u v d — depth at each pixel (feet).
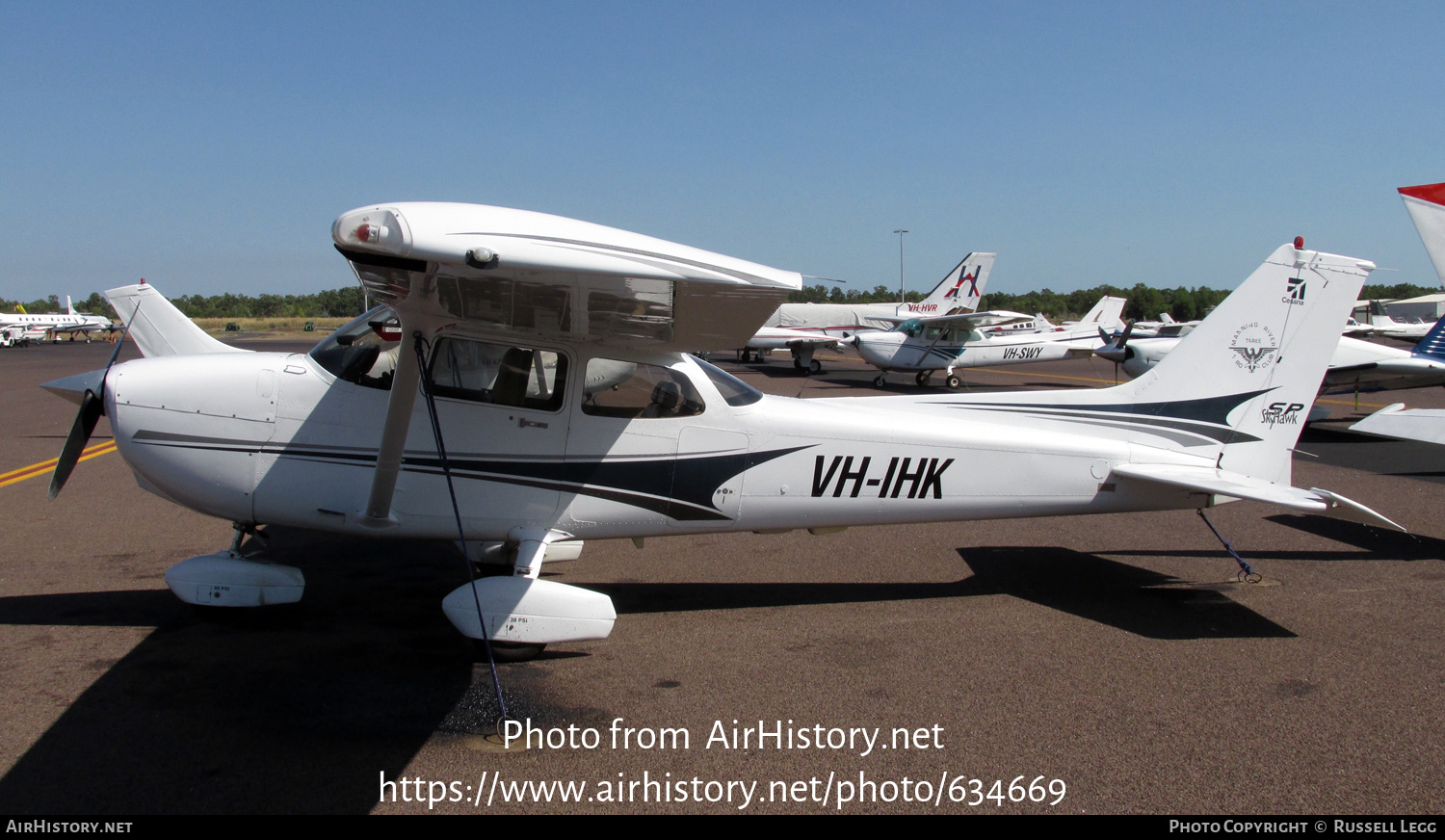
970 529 21.42
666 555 18.69
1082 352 74.43
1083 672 12.41
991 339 70.59
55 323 157.69
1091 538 20.61
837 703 11.32
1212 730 10.66
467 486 13.44
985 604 15.57
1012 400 16.29
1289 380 16.47
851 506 15.07
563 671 12.23
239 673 11.71
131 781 8.96
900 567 17.97
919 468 15.10
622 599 15.62
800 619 14.64
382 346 13.32
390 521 13.38
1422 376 39.22
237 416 13.20
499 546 15.72
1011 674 12.34
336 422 13.25
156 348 23.15
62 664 11.86
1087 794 9.21
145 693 11.02
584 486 13.80
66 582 15.56
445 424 13.28
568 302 11.01
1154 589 16.56
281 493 13.33
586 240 9.24
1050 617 14.90
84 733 9.92
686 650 13.15
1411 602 15.69
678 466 14.17
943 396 16.44
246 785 8.98
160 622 13.60
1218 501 16.38
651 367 13.92
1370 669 12.59
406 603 14.83
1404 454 33.65
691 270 9.53
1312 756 10.04
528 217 9.27
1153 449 16.16
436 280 9.78
